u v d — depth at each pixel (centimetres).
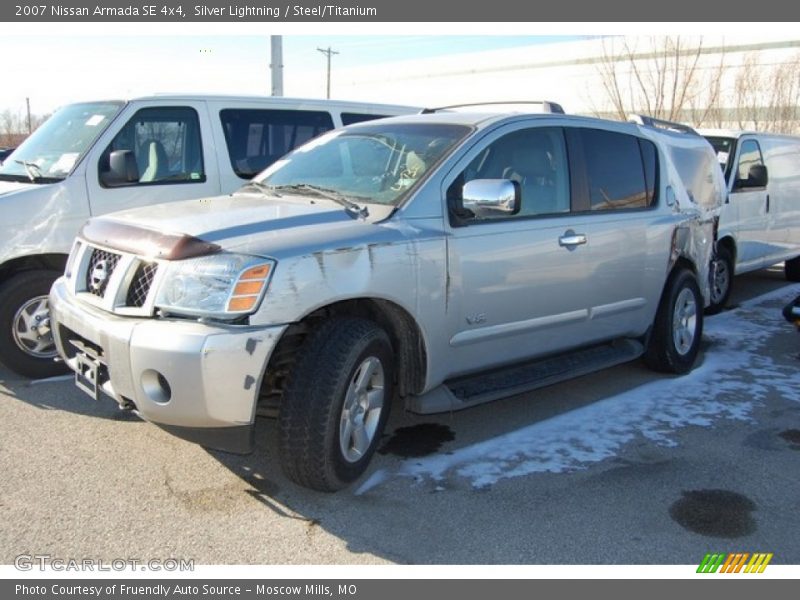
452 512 364
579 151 497
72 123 609
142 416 346
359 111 758
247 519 352
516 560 325
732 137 882
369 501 373
